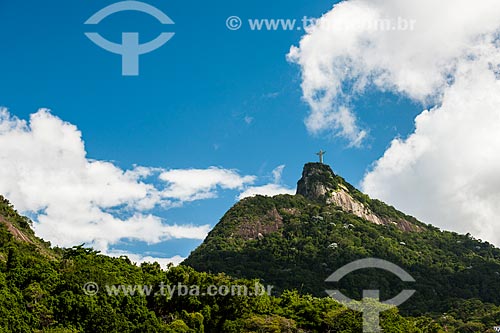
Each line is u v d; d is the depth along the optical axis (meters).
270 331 102.31
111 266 110.88
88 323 90.12
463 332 165.38
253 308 110.81
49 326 86.75
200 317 103.31
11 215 165.38
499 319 173.88
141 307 97.38
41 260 105.62
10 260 101.12
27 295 88.19
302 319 110.88
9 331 81.19
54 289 93.88
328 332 110.00
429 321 145.38
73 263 108.62
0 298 83.19
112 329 90.75
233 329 103.50
